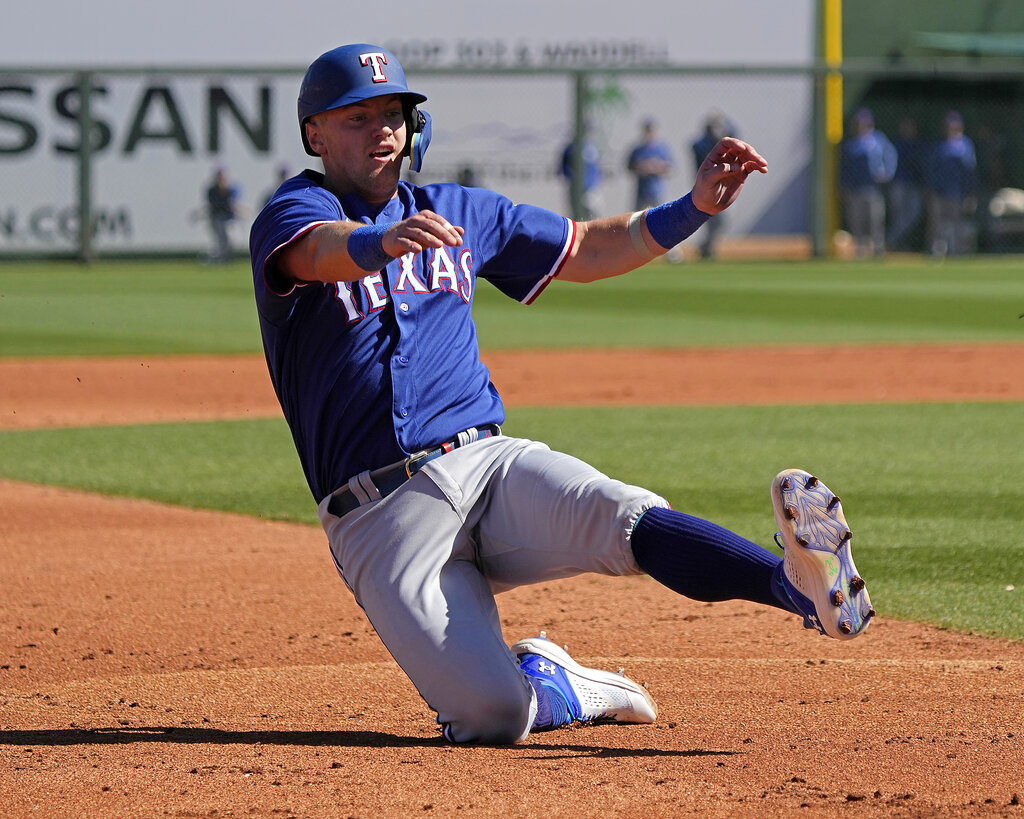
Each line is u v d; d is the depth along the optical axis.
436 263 10.84
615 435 28.95
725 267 83.69
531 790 9.06
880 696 11.98
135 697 12.39
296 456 26.98
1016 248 91.62
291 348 10.70
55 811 8.84
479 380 11.05
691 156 88.88
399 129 10.72
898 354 44.53
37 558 18.53
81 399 35.62
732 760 9.83
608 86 91.56
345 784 9.28
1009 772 9.40
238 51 87.62
